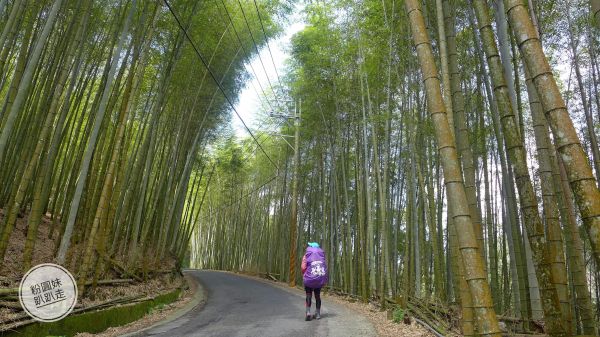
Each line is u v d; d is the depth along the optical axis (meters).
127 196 7.93
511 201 4.90
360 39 8.30
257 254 18.83
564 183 3.66
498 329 2.06
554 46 7.18
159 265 9.86
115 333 4.69
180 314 6.38
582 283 3.33
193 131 11.89
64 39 6.62
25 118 7.47
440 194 8.26
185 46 8.87
